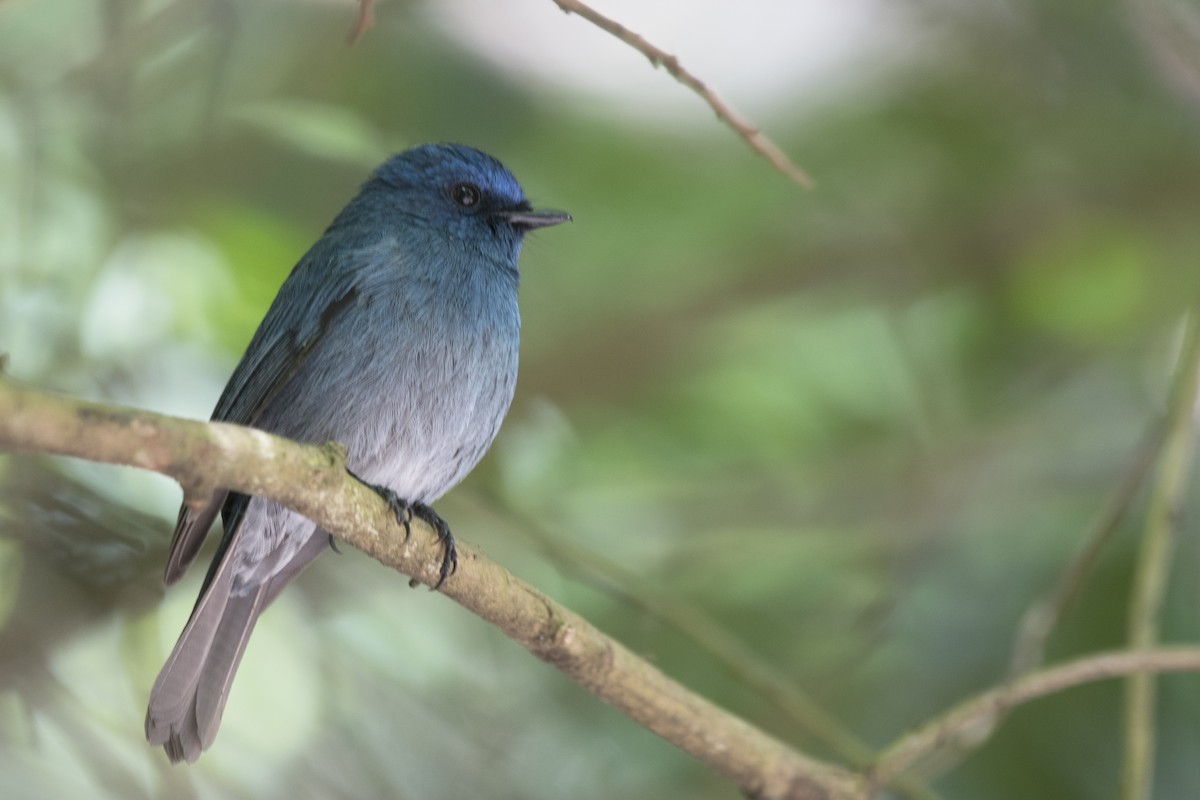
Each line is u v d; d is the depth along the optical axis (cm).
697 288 1519
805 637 1262
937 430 1445
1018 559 1255
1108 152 1531
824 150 1553
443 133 1411
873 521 1359
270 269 1223
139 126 1265
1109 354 1497
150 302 1096
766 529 1368
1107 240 1523
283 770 1103
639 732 1201
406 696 1159
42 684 1023
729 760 851
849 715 1195
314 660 1152
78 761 1070
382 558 750
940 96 1525
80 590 1043
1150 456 978
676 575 1312
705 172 1523
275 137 1258
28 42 1273
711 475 1449
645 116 1491
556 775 1170
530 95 1437
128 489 1117
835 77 1535
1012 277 1529
